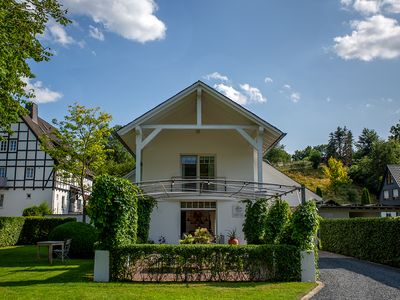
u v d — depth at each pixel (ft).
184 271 33.19
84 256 53.67
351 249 60.80
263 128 55.47
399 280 36.27
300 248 34.14
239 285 30.94
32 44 46.93
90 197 34.01
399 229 46.14
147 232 51.19
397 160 221.66
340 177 219.20
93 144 86.33
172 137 63.57
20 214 115.96
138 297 25.96
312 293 29.17
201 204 61.16
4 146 119.55
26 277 35.29
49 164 118.11
